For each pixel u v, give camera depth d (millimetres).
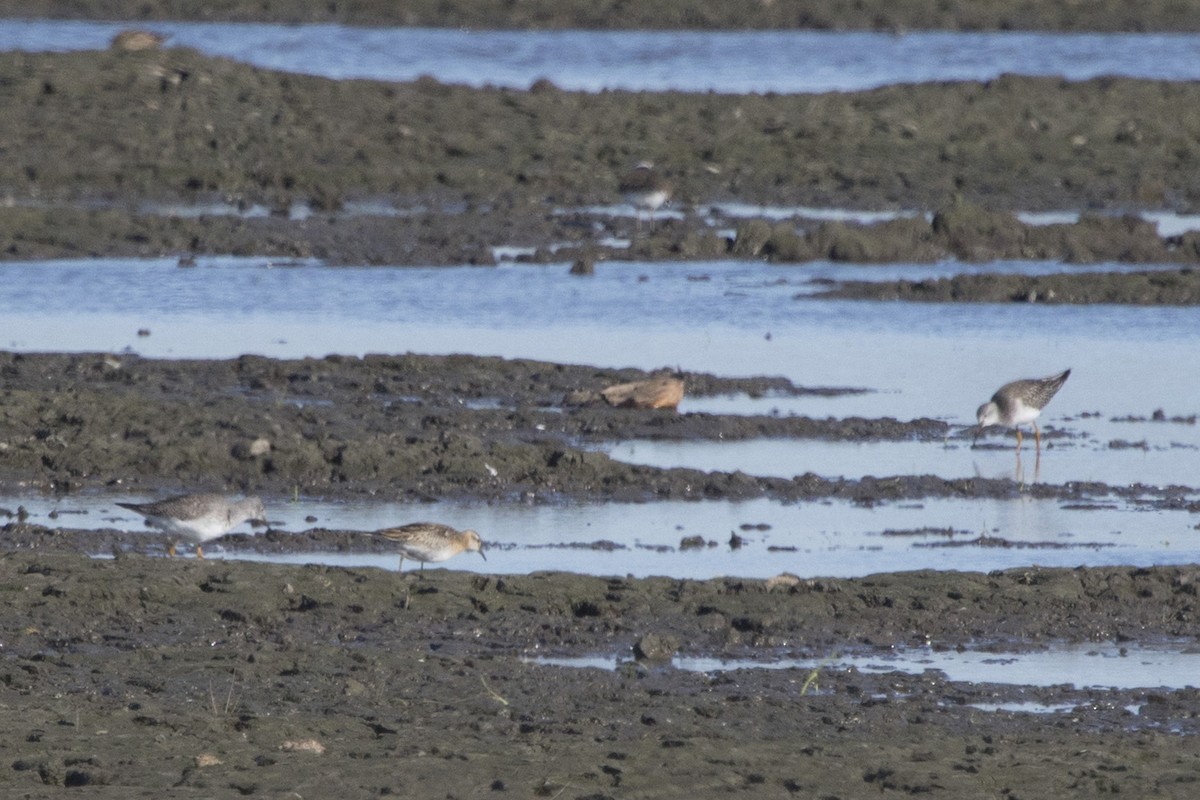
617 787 42688
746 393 94250
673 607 58375
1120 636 57438
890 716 49344
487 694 49969
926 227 134625
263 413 83938
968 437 86812
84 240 126062
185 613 56125
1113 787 43438
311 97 167375
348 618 56469
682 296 117625
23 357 93750
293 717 47312
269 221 134000
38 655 51812
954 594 59969
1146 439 87062
